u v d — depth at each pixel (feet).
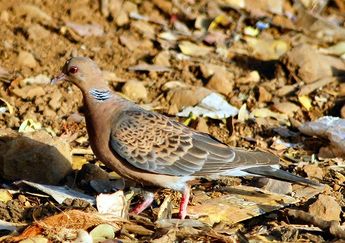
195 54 53.36
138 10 58.18
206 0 59.98
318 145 43.29
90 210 33.71
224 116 45.21
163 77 49.88
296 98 48.57
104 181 37.60
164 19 57.88
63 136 42.19
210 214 34.83
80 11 56.24
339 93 48.96
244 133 44.88
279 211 35.55
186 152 35.14
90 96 35.50
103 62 51.08
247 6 60.18
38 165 37.40
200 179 38.42
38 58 50.31
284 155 42.24
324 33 58.49
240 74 51.44
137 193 37.24
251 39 56.18
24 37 52.65
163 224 33.06
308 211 35.06
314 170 39.65
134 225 32.94
